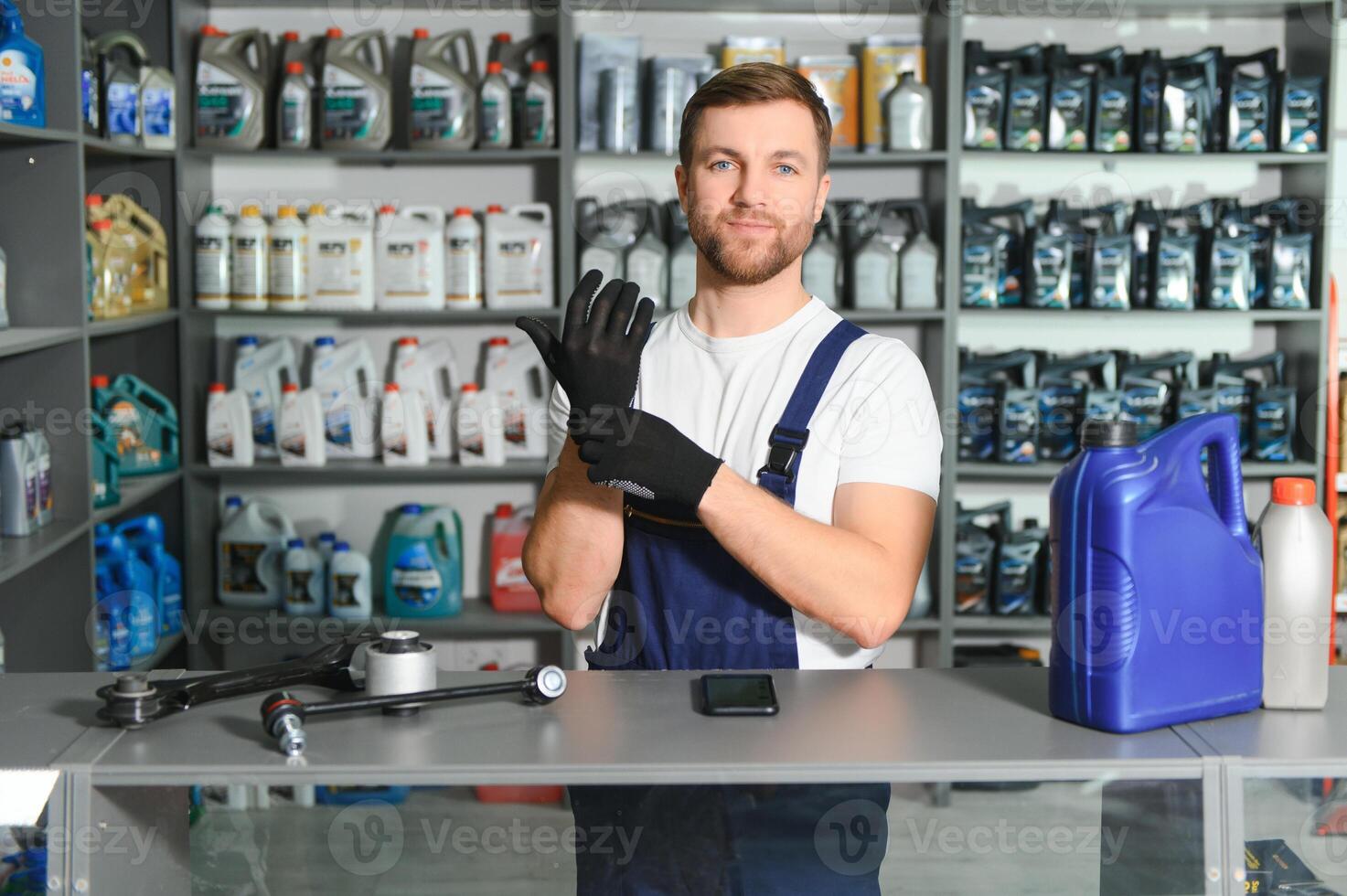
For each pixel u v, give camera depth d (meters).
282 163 3.36
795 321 1.39
